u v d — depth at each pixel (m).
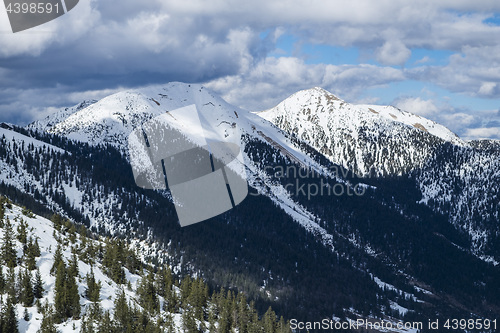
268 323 190.12
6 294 132.38
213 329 170.38
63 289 134.88
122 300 145.38
